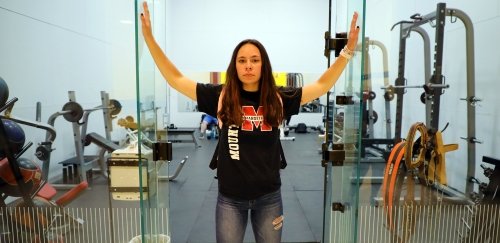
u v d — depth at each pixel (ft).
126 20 18.95
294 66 28.07
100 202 10.36
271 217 4.79
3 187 8.45
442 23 10.18
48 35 13.07
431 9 13.21
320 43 27.91
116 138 18.47
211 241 8.29
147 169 4.32
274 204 4.79
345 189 5.53
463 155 11.61
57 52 13.69
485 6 10.50
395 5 15.99
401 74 13.38
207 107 4.90
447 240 7.63
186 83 4.90
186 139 24.04
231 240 4.78
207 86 4.91
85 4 15.93
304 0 27.53
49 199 9.59
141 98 3.96
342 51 4.94
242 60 4.48
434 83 10.53
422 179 8.75
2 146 7.97
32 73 12.13
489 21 10.36
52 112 13.35
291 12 27.63
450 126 12.40
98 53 17.22
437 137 8.87
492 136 10.32
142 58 4.08
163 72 4.84
